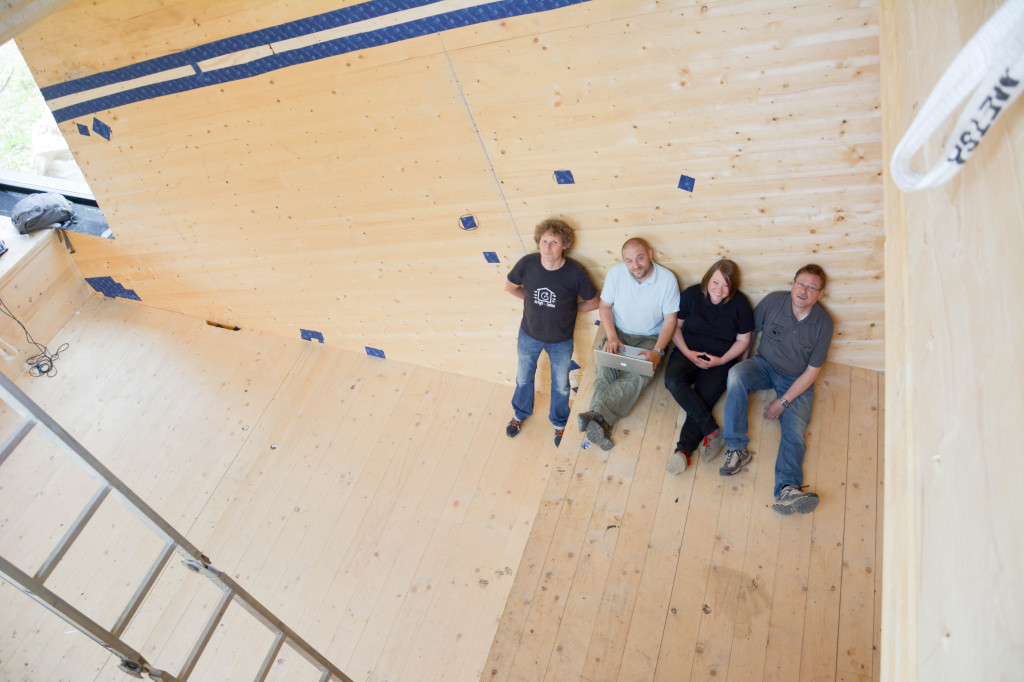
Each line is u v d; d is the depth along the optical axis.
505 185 4.11
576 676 3.41
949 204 1.08
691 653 3.38
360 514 5.16
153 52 4.25
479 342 5.35
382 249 4.91
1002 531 0.72
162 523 2.20
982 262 0.90
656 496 3.89
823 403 4.04
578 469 4.05
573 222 4.13
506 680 3.46
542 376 5.45
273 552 5.08
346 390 5.86
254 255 5.48
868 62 3.01
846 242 3.65
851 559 3.51
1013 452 0.72
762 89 3.23
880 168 3.33
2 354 6.22
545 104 3.62
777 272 3.90
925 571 0.95
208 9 3.87
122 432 5.90
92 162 5.25
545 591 3.67
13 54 5.52
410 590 4.74
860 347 4.06
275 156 4.56
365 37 3.67
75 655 4.84
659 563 3.66
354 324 5.74
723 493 3.84
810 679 3.22
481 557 4.81
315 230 5.00
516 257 4.54
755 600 3.48
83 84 4.66
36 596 1.85
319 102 4.10
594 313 4.64
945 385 0.98
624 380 4.16
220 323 6.45
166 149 4.88
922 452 1.05
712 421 3.95
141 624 4.87
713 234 3.87
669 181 3.72
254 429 5.76
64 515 5.45
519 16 3.33
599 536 3.80
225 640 4.73
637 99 3.45
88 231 6.18
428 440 5.45
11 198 6.46
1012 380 0.75
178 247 5.75
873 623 3.32
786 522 3.68
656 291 4.06
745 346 3.99
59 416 6.05
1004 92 0.76
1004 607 0.68
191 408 5.96
